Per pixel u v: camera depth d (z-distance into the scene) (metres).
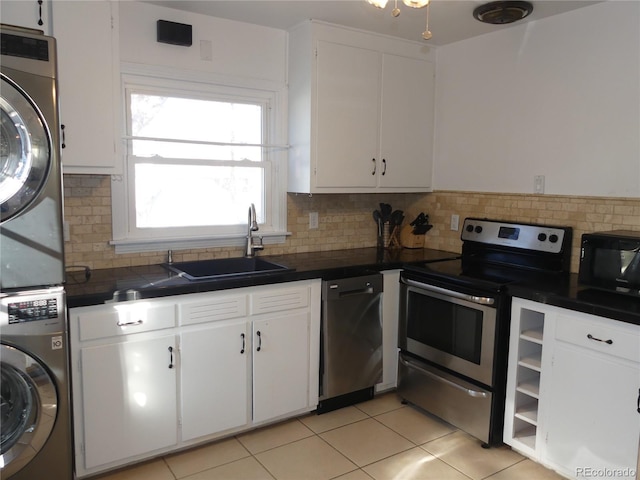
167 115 3.01
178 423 2.54
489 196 3.40
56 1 2.32
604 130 2.79
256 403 2.77
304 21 3.12
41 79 1.92
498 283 2.60
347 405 3.18
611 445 2.20
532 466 2.55
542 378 2.45
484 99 3.40
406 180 3.64
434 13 2.95
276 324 2.78
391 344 3.28
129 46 2.80
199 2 2.81
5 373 1.96
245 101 3.24
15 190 1.91
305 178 3.23
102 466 2.37
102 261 2.83
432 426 2.95
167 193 3.04
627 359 2.12
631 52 2.66
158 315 2.41
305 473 2.48
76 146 2.43
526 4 2.71
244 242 3.30
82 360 2.24
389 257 3.40
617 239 2.28
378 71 3.40
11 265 1.93
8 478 2.01
